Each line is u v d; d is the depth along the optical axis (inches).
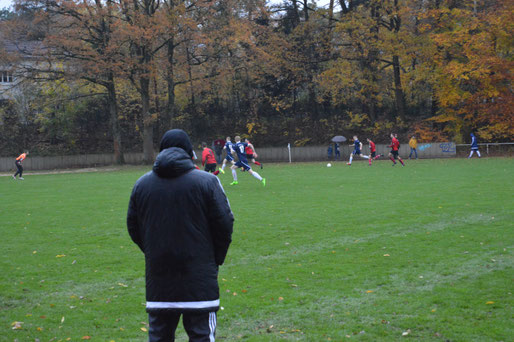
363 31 1489.9
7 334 188.7
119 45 1322.6
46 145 1758.1
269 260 299.1
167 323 129.6
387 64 1684.3
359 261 288.7
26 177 1168.8
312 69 1691.7
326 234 369.1
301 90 1943.9
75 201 608.4
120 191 725.9
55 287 252.7
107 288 250.2
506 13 1337.4
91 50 1339.8
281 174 972.6
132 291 244.8
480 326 184.7
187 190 129.8
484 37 1353.3
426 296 222.7
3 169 1641.2
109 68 1338.6
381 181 751.7
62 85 1566.2
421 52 1472.7
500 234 348.5
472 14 1437.0
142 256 318.7
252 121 1860.2
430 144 1513.3
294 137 1815.9
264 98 1871.3
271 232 382.3
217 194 132.3
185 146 139.6
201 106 1958.7
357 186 689.0
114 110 1547.7
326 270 272.2
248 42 1419.8
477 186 634.2
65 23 1401.3
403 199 537.6
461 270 263.3
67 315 210.4
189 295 126.6
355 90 1743.4
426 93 1637.6
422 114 1798.7
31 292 244.5
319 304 217.6
